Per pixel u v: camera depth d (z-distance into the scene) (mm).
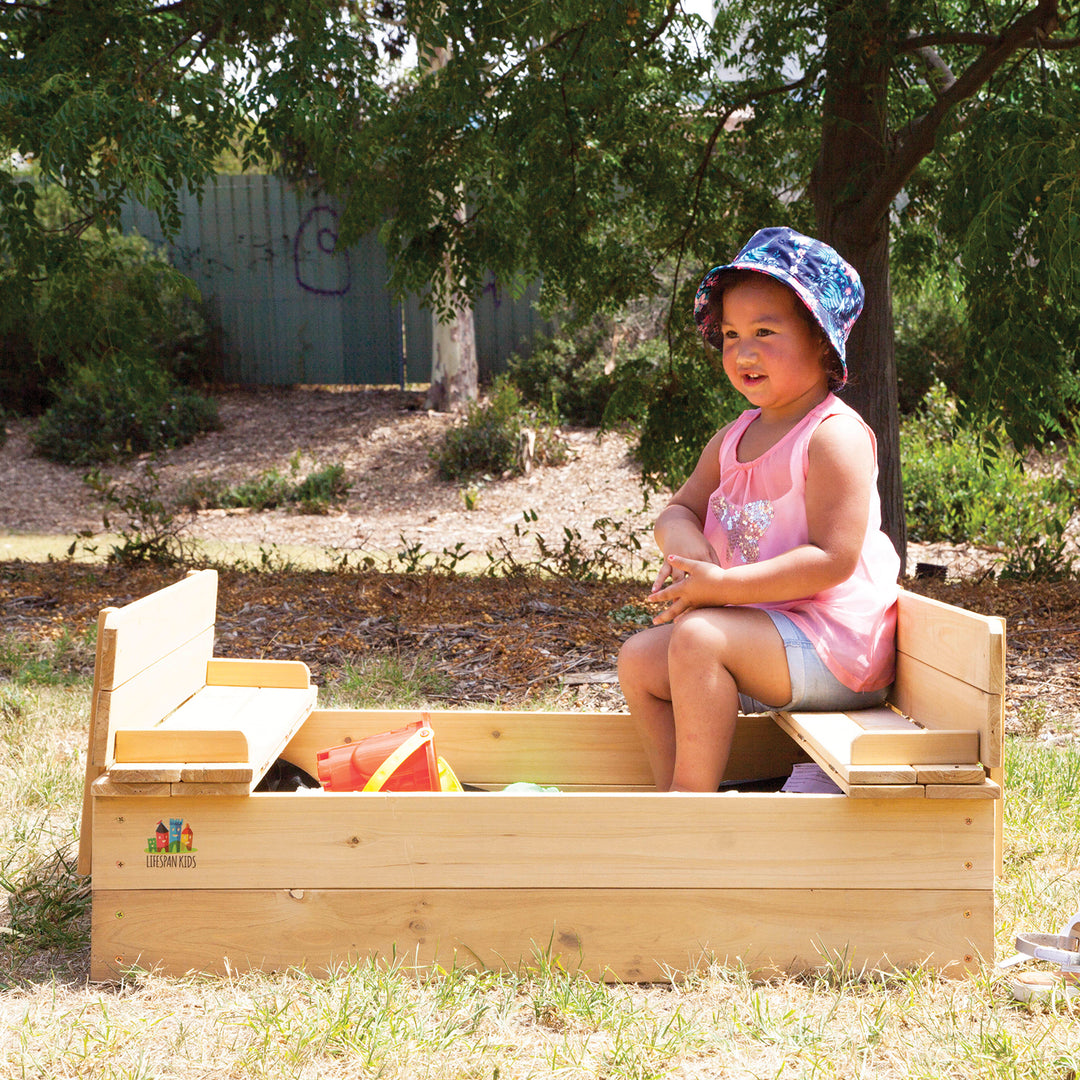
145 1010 2105
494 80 6996
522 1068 1900
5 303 7719
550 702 4832
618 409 8922
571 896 2256
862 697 2584
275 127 6316
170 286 8188
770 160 8703
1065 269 5098
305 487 13445
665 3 7910
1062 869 2836
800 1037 1990
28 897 2641
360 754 2652
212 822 2246
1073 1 6652
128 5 6844
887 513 7289
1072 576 8281
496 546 11117
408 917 2264
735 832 2246
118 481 14141
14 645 5617
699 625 2430
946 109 6375
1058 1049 1935
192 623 2859
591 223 8141
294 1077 1853
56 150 5828
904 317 13961
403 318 17125
